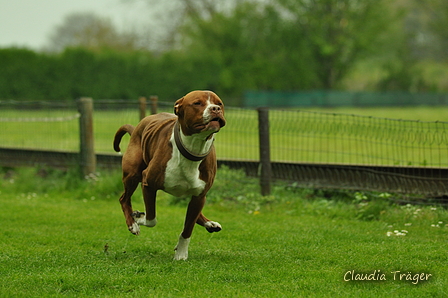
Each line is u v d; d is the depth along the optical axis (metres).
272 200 12.09
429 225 10.11
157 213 11.51
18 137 22.31
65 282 6.76
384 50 68.44
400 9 64.94
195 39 61.12
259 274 7.16
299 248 8.60
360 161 16.55
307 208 11.56
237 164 13.38
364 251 8.32
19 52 47.12
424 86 67.50
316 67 64.06
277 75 60.19
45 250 8.48
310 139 21.86
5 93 46.59
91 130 14.62
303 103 58.69
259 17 61.22
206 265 7.56
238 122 15.91
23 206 12.11
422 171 11.45
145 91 50.97
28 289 6.56
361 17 62.81
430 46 73.00
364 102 60.75
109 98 49.72
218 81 54.75
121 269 7.38
